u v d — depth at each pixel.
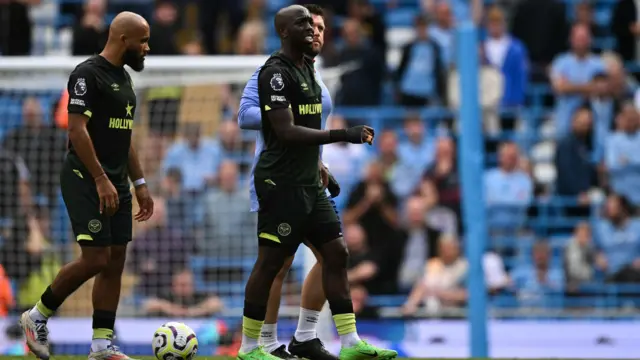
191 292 43.72
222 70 42.00
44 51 60.78
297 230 23.25
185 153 44.78
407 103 55.62
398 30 65.62
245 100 24.95
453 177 50.66
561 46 58.38
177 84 42.28
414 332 43.91
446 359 32.50
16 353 40.84
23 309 42.72
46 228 43.47
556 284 49.28
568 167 53.25
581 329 44.19
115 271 24.72
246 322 23.52
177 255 44.50
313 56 23.53
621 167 52.59
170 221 44.69
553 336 44.25
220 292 44.72
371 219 47.69
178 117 44.69
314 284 25.62
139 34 24.08
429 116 55.34
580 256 49.16
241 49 54.69
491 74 55.59
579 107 55.25
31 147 43.72
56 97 44.56
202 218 44.78
